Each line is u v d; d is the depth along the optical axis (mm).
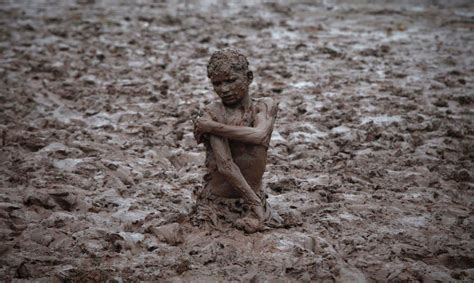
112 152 9930
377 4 23562
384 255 6785
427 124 11117
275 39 17938
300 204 8086
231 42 17500
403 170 9406
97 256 6648
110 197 8266
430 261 6781
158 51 16438
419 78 14023
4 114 11523
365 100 12586
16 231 7227
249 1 24172
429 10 22281
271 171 9359
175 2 23688
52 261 6520
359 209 7957
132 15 20766
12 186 8547
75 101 12703
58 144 10039
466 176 9141
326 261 6566
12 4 22422
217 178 7254
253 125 7113
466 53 16188
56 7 22047
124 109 12070
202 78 14227
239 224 7082
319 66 15148
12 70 14359
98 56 15531
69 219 7473
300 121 11531
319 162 9711
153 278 6262
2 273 6254
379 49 16547
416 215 7832
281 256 6625
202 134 7047
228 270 6402
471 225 7574
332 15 21438
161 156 9977
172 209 7934
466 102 12516
